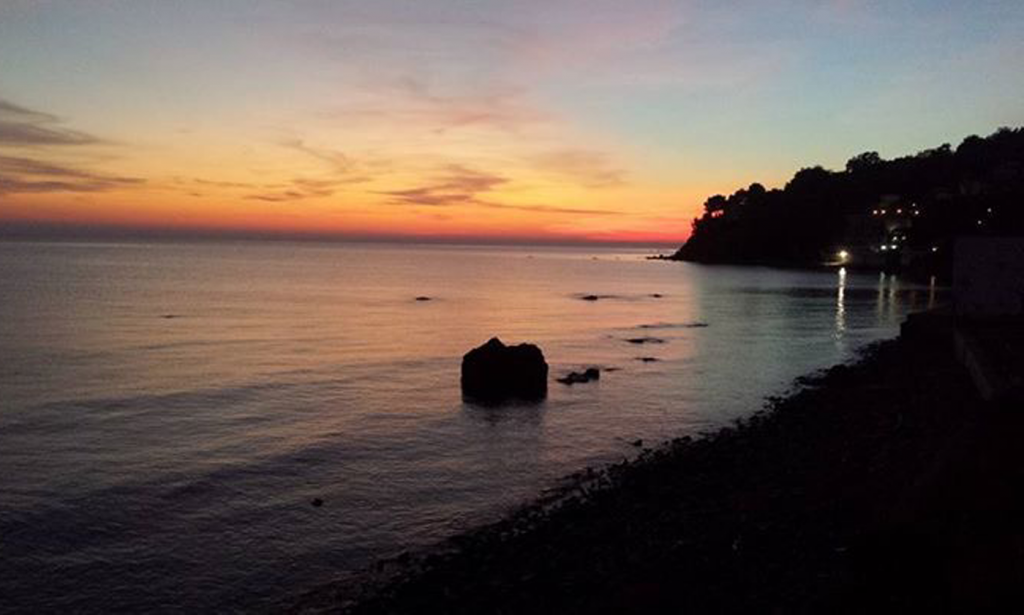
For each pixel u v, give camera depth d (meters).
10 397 35.50
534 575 15.08
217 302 93.94
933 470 12.59
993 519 10.48
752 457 23.38
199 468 24.59
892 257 163.25
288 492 22.39
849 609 10.60
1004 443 12.36
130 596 15.75
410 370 45.28
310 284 134.62
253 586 16.16
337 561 17.41
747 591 12.78
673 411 33.69
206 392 37.66
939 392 30.19
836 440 24.48
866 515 16.03
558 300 104.94
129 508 20.84
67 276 141.00
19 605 15.33
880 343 54.41
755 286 133.75
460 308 90.81
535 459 25.84
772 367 46.66
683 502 19.25
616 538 16.86
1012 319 41.91
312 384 40.31
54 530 19.19
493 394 37.03
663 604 12.59
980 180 164.75
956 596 9.39
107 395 36.34
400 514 20.48
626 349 55.31
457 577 15.48
